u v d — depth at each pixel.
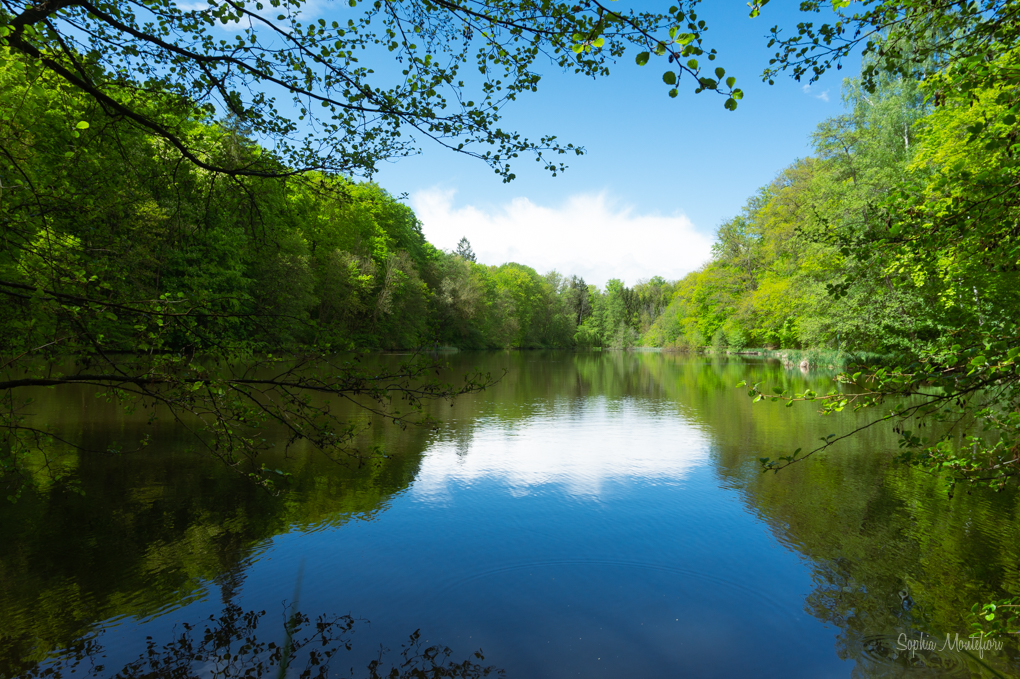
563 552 6.03
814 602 5.04
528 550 6.04
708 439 12.14
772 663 4.16
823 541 6.39
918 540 6.39
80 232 4.61
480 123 3.92
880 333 20.70
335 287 33.81
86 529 6.41
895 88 21.92
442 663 4.13
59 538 6.16
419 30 3.79
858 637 4.51
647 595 5.16
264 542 6.18
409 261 46.06
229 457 4.03
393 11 3.71
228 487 7.98
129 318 3.84
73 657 4.10
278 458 9.68
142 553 5.84
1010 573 5.57
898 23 3.37
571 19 3.14
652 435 12.61
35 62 3.19
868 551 6.12
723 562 5.82
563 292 107.06
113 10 3.82
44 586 5.12
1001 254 3.30
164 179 4.56
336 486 8.27
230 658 4.13
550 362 45.78
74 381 3.55
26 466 8.78
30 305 3.93
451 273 59.31
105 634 4.40
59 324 3.93
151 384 3.80
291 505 7.38
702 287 51.47
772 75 3.70
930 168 16.27
